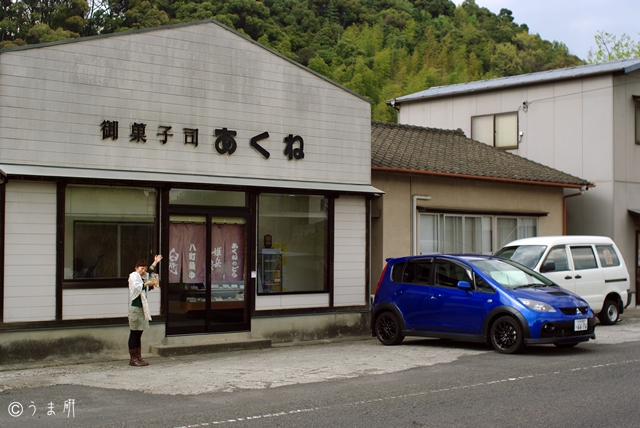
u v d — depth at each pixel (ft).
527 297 34.73
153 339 38.34
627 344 38.55
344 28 223.10
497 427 20.39
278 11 195.21
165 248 38.83
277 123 43.60
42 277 34.96
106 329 36.58
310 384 27.84
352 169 46.78
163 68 39.24
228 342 39.75
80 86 36.58
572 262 49.37
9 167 34.09
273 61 43.55
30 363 34.32
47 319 35.01
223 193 41.70
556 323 33.96
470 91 75.15
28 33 107.55
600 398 24.04
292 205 44.47
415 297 39.32
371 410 22.67
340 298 45.60
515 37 241.14
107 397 25.86
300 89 44.65
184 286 40.11
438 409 22.70
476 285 36.70
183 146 39.81
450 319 37.35
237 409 23.20
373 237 50.37
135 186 38.11
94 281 36.55
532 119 70.85
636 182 67.41
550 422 20.90
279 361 34.83
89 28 121.19
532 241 50.21
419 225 52.26
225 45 41.60
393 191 50.75
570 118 67.97
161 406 24.02
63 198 35.58
